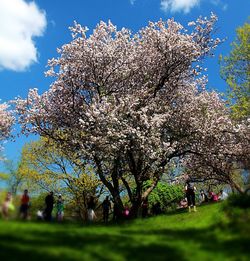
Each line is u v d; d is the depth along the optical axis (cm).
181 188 4303
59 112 3416
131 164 3322
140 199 3131
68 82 3362
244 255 1301
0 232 1495
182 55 3372
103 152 3108
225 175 4147
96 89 3403
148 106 3177
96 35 3434
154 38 3391
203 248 1418
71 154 4188
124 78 3428
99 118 2931
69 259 1195
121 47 3397
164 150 3091
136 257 1298
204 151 3553
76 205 4722
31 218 2438
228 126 3531
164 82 3491
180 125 3484
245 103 4072
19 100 3475
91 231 1789
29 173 4816
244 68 4303
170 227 2038
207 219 2003
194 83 3784
